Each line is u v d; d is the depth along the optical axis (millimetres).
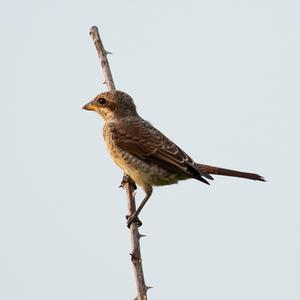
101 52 12797
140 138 11953
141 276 9180
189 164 11750
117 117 12609
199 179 11703
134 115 12789
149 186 12070
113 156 12281
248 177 12109
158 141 11969
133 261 9273
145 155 11844
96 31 12789
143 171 11883
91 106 12828
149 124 12500
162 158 11805
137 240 10078
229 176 12148
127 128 12125
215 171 12133
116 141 12062
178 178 12125
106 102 12672
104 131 12500
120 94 12727
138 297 9078
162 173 11898
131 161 11930
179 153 11891
